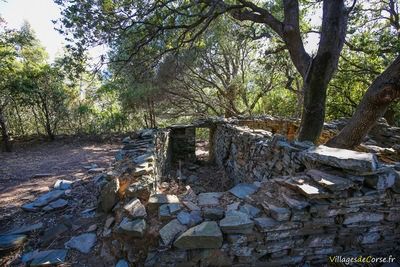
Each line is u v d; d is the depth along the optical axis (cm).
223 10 585
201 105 1345
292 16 527
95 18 584
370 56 1018
